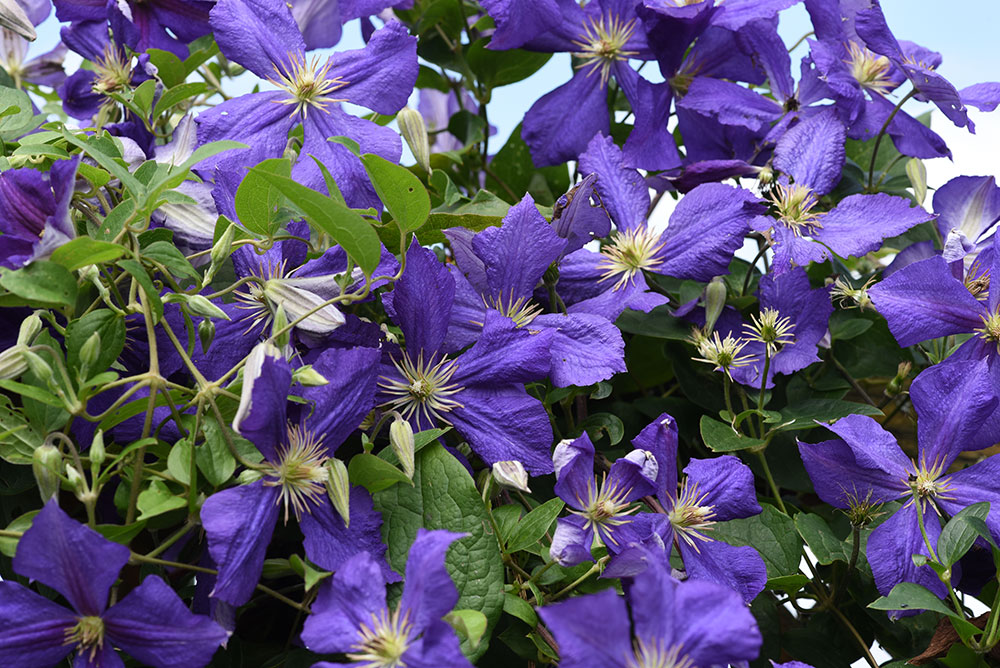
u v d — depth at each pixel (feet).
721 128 2.87
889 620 2.50
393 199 2.10
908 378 2.81
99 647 1.98
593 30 2.83
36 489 2.31
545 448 2.26
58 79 3.29
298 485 2.08
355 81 2.46
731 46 2.87
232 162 2.37
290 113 2.44
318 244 2.42
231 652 2.30
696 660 1.92
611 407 2.76
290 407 2.09
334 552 2.07
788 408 2.62
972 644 2.25
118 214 2.13
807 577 2.34
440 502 2.19
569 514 2.33
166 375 2.22
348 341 2.26
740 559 2.29
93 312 2.06
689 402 2.76
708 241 2.50
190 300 2.08
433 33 3.12
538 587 2.26
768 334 2.53
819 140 2.66
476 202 2.67
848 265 3.03
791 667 2.09
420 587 1.93
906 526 2.35
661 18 2.66
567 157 2.86
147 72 2.67
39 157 2.32
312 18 2.79
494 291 2.40
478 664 2.33
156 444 2.11
